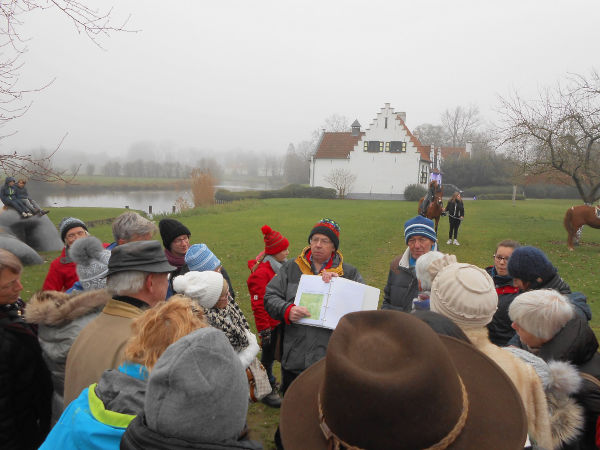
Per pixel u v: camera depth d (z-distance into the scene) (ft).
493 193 176.24
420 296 9.75
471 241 52.01
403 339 3.81
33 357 7.20
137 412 4.99
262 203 119.03
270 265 13.82
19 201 42.50
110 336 6.40
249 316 23.43
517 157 57.26
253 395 10.69
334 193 153.28
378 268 36.37
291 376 10.72
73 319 7.32
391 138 152.76
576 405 6.57
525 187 172.76
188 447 4.05
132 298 6.96
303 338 10.45
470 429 4.08
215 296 9.15
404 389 3.44
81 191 226.38
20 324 7.41
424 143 287.69
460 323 6.44
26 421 7.19
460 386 3.89
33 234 43.32
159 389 4.22
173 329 5.55
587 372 7.08
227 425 4.21
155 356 5.41
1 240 9.02
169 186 265.75
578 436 6.56
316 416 4.51
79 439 4.89
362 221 72.69
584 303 9.32
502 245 11.85
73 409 5.21
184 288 9.14
